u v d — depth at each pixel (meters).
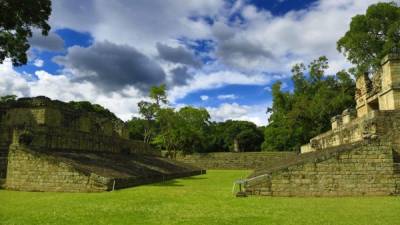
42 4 26.94
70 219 11.27
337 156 16.97
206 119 81.38
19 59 29.19
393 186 16.62
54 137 26.12
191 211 12.82
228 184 26.22
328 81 55.00
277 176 17.16
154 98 64.94
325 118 50.62
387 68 25.20
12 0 25.06
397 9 43.25
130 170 26.66
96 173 20.53
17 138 22.39
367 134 19.28
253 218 11.34
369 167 16.80
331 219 10.97
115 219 11.30
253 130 85.56
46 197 17.09
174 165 41.69
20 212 12.65
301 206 13.73
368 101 30.56
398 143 20.09
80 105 59.97
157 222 10.80
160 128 70.56
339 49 48.94
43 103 26.52
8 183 21.11
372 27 44.25
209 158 62.34
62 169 20.22
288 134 62.44
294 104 54.41
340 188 16.77
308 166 17.02
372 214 11.75
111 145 35.81
